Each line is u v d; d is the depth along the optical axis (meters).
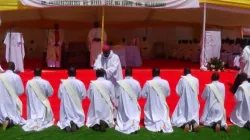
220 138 7.58
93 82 8.00
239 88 8.66
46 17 17.92
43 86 7.99
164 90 8.12
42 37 20.38
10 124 7.95
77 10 16.30
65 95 7.89
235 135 7.85
